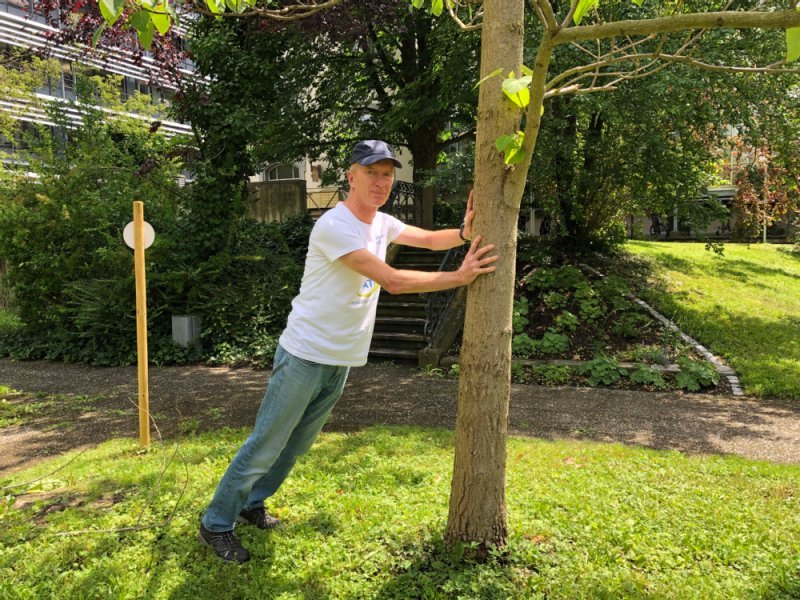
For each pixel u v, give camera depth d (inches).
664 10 305.3
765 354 305.1
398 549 111.9
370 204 104.1
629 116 329.1
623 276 430.3
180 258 384.2
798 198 544.7
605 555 108.7
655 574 103.0
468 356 105.2
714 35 303.3
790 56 72.1
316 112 467.2
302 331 105.0
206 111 390.0
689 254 539.2
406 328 370.6
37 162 417.4
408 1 353.4
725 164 513.7
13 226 387.5
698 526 120.6
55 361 371.6
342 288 102.9
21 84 578.9
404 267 429.1
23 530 122.4
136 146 498.3
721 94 321.4
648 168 365.4
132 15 84.4
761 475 156.2
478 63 340.8
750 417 229.8
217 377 315.3
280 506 133.8
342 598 97.3
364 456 169.5
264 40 407.8
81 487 150.7
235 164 405.1
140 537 118.9
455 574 101.1
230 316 377.4
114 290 365.4
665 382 282.2
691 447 192.2
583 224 448.8
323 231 100.8
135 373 331.0
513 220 100.5
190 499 136.3
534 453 175.3
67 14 335.3
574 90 104.3
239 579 103.3
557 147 354.0
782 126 334.0
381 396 263.9
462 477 107.8
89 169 408.2
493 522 107.7
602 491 139.9
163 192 418.6
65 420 233.3
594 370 290.0
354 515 127.0
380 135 452.4
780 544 112.7
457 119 446.9
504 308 102.4
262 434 106.8
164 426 221.5
